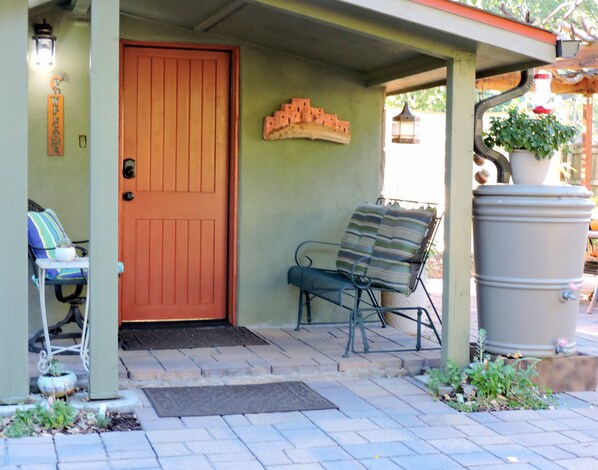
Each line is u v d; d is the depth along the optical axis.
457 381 5.11
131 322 6.61
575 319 5.39
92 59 4.41
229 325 6.70
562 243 5.20
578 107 14.68
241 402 4.80
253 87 6.64
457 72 5.14
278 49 6.63
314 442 4.15
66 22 6.05
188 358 5.52
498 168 5.59
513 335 5.26
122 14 6.36
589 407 4.97
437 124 11.03
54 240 5.43
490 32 4.90
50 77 6.04
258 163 6.69
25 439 4.04
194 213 6.71
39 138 6.04
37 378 4.86
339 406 4.80
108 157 4.46
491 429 4.48
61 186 6.10
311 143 6.84
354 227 6.49
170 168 6.64
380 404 4.88
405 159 10.98
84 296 6.08
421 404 4.91
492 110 12.55
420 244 5.67
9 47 4.35
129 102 6.52
